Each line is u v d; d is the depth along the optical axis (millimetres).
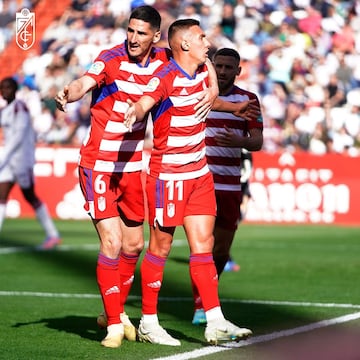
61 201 66688
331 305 29609
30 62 74312
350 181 62844
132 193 23016
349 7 74000
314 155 63312
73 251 46938
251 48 72188
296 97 69625
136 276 37875
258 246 50031
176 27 21859
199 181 22484
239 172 27344
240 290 33375
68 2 75938
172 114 21906
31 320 26500
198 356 21031
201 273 22000
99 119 22422
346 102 69625
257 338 23484
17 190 67688
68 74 73625
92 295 31984
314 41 72375
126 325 23422
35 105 72625
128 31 21781
